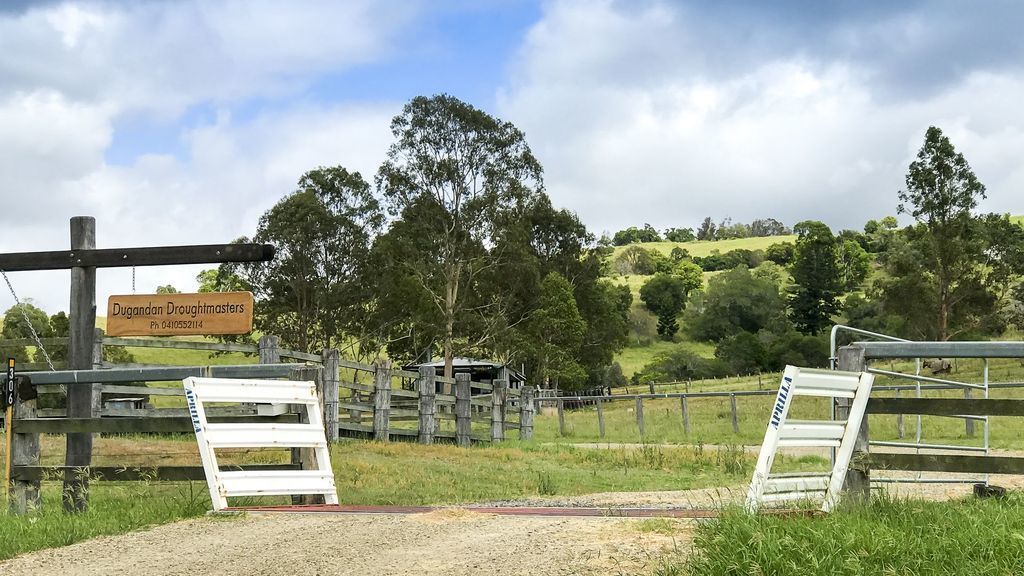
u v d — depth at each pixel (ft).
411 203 201.87
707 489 42.24
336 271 200.44
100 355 60.08
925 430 81.30
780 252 568.41
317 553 21.13
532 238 243.40
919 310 236.63
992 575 16.07
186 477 29.22
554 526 22.91
